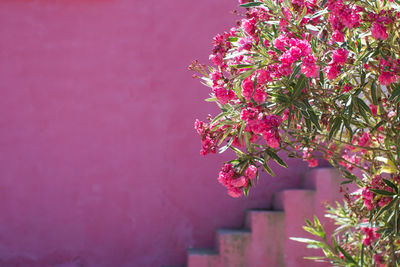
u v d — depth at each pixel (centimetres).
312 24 228
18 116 442
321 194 403
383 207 221
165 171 446
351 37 218
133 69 451
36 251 435
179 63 454
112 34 451
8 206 437
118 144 445
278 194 426
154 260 440
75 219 439
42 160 441
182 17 457
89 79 447
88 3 450
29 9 447
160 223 443
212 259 401
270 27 240
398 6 209
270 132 204
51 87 445
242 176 223
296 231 403
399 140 236
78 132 444
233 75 229
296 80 213
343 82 217
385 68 209
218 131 235
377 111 244
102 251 438
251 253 403
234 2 461
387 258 274
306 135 243
